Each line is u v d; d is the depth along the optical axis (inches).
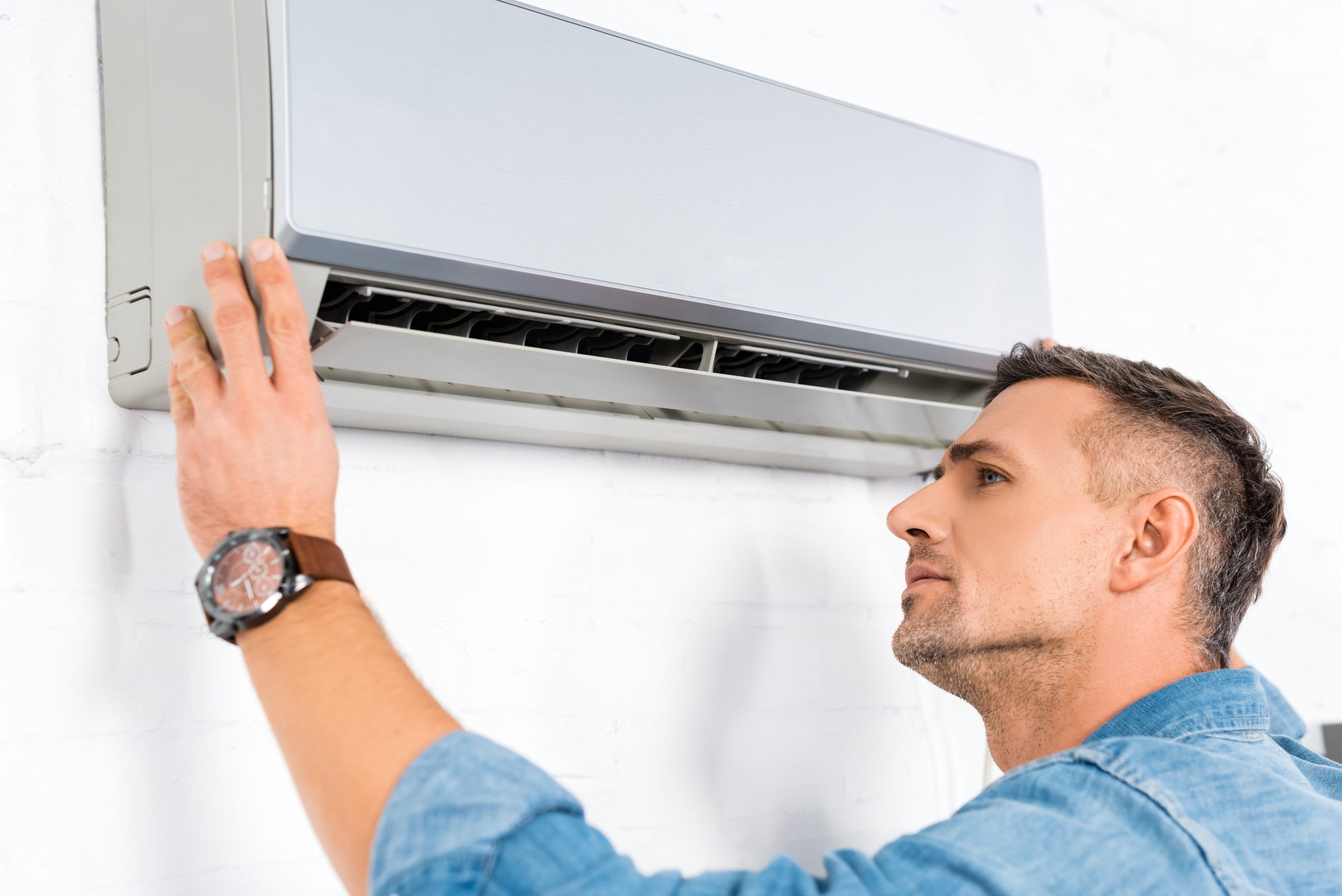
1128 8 73.9
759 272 39.6
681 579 48.7
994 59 65.5
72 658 35.1
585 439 45.4
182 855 36.0
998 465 38.2
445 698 41.8
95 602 35.8
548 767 43.7
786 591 51.8
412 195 32.2
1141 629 35.6
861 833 51.6
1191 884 26.1
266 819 37.8
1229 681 34.0
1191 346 71.8
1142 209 71.2
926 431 48.9
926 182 45.4
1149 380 37.7
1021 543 36.7
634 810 45.4
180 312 31.1
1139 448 36.4
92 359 36.6
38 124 36.6
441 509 43.2
